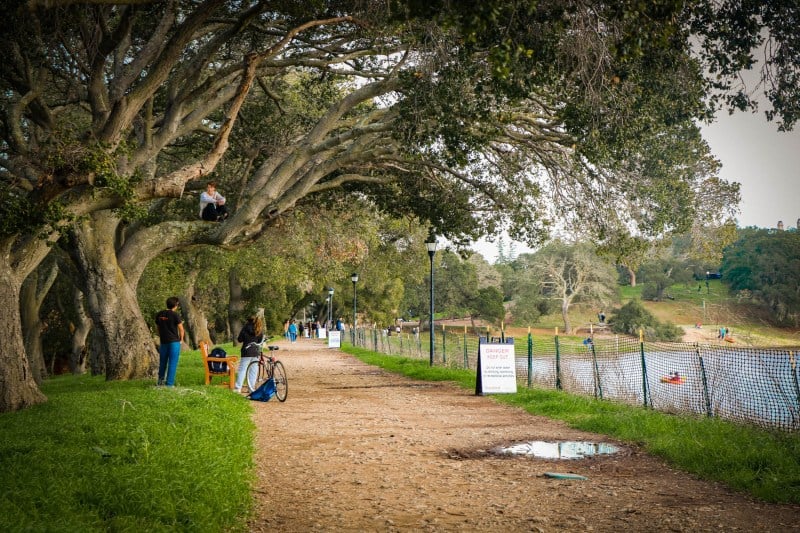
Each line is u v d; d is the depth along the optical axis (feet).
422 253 174.40
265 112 76.43
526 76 38.93
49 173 38.99
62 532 15.20
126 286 65.00
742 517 19.79
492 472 26.55
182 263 124.16
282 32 59.57
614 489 23.58
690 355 47.98
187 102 59.47
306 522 19.67
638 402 46.19
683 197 66.08
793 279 300.40
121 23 49.37
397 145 66.64
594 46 36.96
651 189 64.44
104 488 19.30
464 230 75.15
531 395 51.52
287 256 129.90
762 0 39.42
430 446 32.37
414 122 52.60
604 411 42.29
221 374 55.67
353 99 61.36
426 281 330.95
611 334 284.20
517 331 330.34
